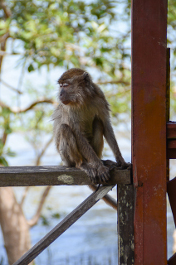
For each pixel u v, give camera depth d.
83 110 5.65
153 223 3.85
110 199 5.22
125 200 4.01
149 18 3.75
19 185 4.00
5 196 11.96
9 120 12.03
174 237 11.45
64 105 5.62
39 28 9.67
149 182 3.84
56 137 5.86
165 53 3.79
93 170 4.11
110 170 4.03
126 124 15.34
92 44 9.82
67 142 5.35
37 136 15.29
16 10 11.39
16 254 12.05
